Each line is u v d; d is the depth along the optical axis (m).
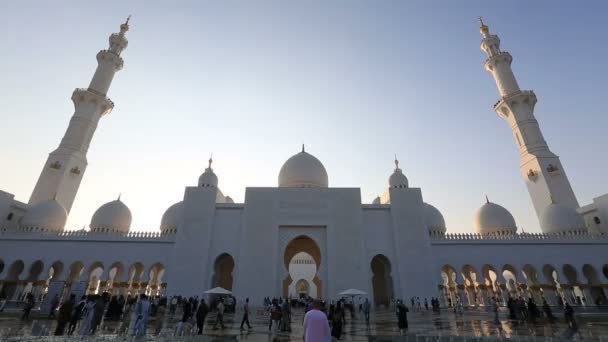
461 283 32.34
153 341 11.78
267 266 32.47
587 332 14.64
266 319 21.45
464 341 12.34
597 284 32.09
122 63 47.16
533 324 18.00
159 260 32.94
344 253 33.19
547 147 41.53
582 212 37.84
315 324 5.89
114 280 34.75
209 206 35.12
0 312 22.69
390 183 40.59
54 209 36.09
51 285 19.88
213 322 19.39
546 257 33.09
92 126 42.91
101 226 36.97
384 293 39.62
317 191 36.00
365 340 12.45
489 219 39.69
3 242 33.00
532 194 41.09
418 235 34.19
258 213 34.81
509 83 45.72
